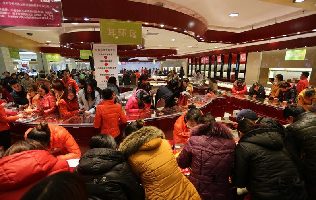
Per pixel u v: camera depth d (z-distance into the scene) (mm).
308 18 5293
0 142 3523
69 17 3506
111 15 3742
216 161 1756
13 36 8164
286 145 2111
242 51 10352
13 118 3648
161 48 15672
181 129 2951
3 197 1188
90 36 6734
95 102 4488
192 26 5234
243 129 1941
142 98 4309
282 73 8297
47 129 1949
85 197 714
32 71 14516
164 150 1665
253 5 5152
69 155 2363
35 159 1265
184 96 5078
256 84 7328
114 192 1341
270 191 1650
